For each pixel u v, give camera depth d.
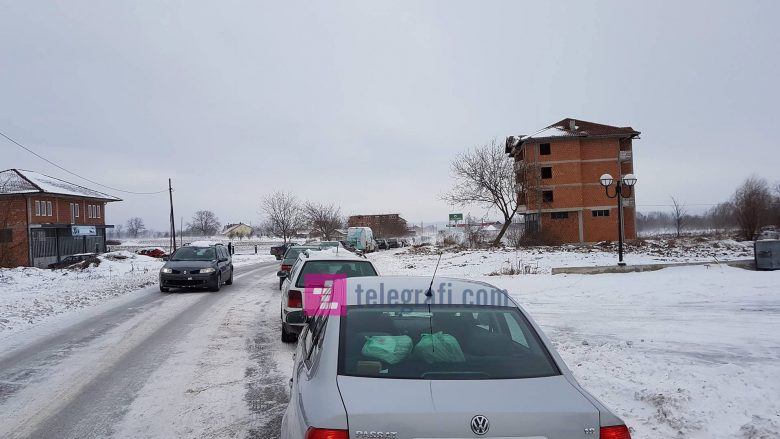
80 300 15.55
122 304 14.86
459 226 54.72
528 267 20.25
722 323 9.83
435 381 3.01
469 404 2.75
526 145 55.62
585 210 55.66
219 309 13.88
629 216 56.03
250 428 5.36
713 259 23.12
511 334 3.57
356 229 53.03
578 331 9.69
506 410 2.68
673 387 5.93
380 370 3.14
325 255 10.23
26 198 46.94
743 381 5.97
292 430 3.02
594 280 16.31
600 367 7.06
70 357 8.38
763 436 4.53
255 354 8.65
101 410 5.86
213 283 18.05
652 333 9.23
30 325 11.34
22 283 21.48
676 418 5.07
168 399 6.27
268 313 13.22
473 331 3.59
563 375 3.22
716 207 82.69
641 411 5.44
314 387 3.08
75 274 25.30
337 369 3.14
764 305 11.48
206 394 6.47
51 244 49.88
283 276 12.60
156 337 10.05
